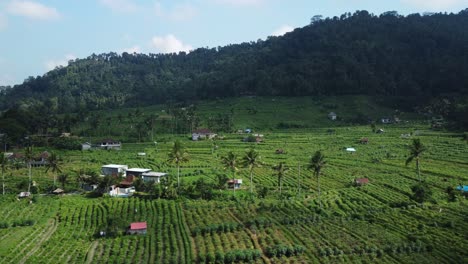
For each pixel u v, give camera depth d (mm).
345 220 123938
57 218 132250
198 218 125438
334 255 99125
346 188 161000
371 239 107375
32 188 163625
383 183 164250
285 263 94875
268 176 182750
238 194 153125
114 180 159875
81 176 172125
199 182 152750
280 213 129250
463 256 95312
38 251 104625
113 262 97188
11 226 124812
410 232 112062
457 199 142250
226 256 96500
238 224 118312
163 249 104312
